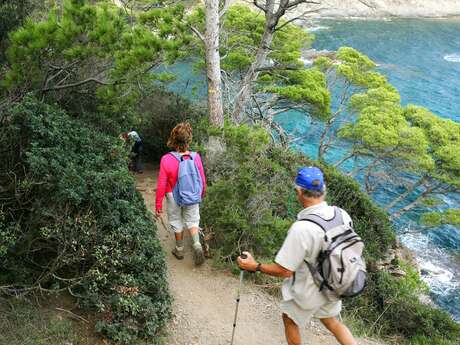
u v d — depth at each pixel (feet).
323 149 81.10
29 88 24.44
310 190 13.30
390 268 52.60
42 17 29.37
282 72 61.62
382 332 31.35
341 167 94.48
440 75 152.66
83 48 23.21
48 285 18.67
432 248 80.23
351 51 79.51
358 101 76.95
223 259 24.97
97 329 17.08
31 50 22.52
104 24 23.17
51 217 18.12
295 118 109.70
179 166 22.22
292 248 12.95
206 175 31.07
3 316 16.63
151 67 26.76
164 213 30.53
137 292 18.06
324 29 199.41
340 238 12.82
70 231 17.87
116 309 17.78
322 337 20.11
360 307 32.07
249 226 25.48
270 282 24.49
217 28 37.99
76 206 18.86
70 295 18.81
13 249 17.95
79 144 21.42
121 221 20.12
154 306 18.53
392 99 76.23
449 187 76.23
